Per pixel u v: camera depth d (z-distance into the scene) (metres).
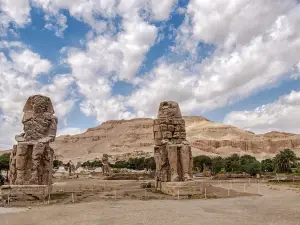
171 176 24.50
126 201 20.48
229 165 86.19
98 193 26.12
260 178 56.19
